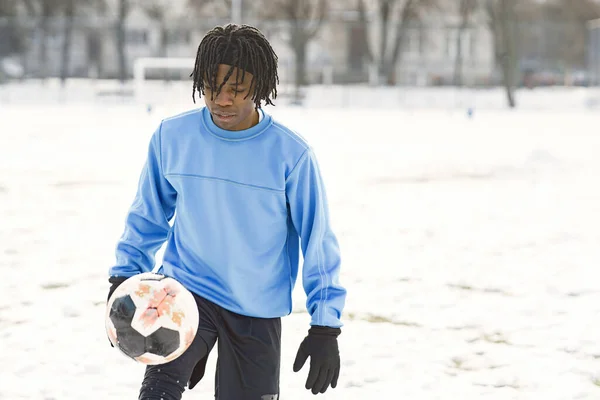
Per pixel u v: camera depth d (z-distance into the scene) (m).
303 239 6.96
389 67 104.94
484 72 101.62
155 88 89.38
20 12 125.31
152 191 6.93
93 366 10.20
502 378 10.12
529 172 33.69
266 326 6.93
